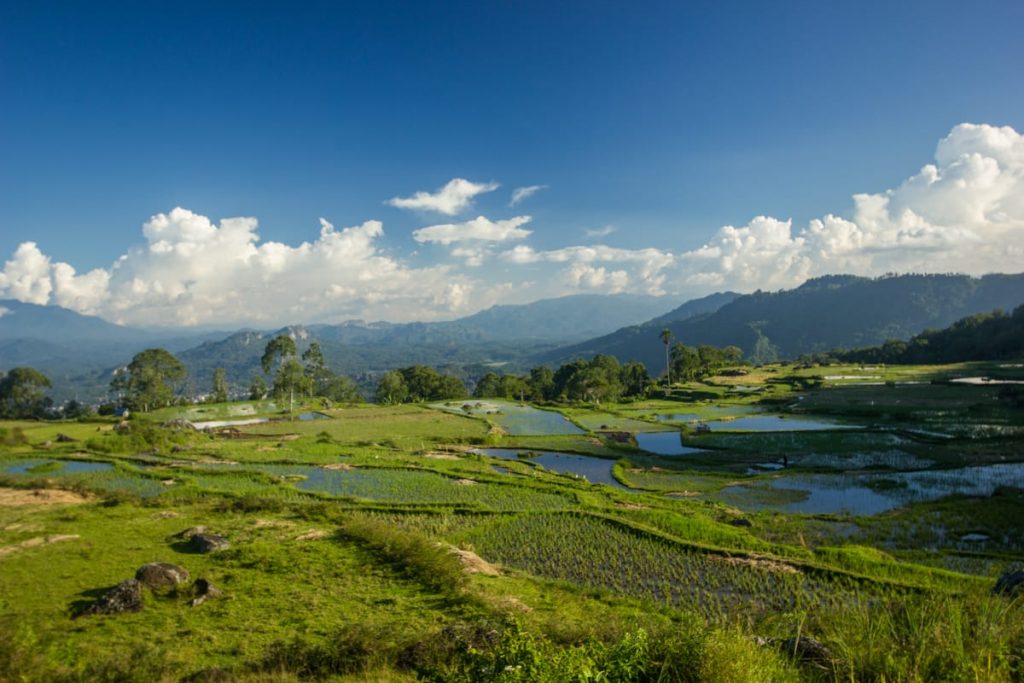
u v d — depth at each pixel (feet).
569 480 142.82
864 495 121.39
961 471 138.72
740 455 173.78
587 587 70.38
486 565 76.79
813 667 30.78
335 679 42.98
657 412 311.06
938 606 32.40
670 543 87.51
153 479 144.66
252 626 54.85
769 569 75.10
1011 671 26.32
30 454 184.34
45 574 68.54
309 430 261.44
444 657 43.42
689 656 28.66
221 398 469.16
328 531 89.56
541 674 26.17
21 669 41.45
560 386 501.15
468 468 159.02
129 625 54.70
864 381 388.57
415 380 506.89
